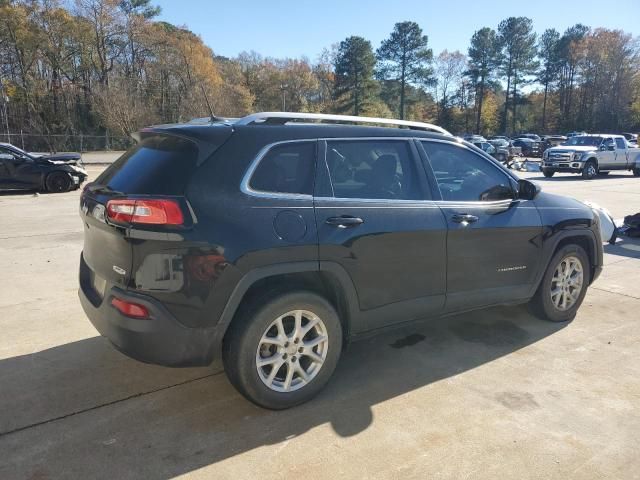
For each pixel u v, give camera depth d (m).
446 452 2.70
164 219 2.62
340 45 81.44
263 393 2.97
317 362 3.17
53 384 3.37
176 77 57.28
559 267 4.50
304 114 3.35
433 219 3.51
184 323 2.71
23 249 7.23
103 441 2.76
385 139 3.48
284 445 2.74
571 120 87.31
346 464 2.59
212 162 2.80
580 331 4.42
